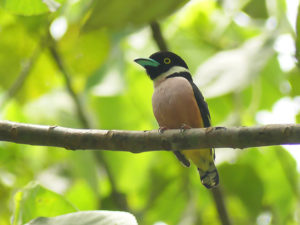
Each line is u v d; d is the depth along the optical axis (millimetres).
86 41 9359
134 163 11727
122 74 10773
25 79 10156
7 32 9695
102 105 11633
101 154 11148
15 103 11789
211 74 8180
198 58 11555
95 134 6645
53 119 11422
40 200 6566
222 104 10953
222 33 11695
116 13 5027
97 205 10844
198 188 11602
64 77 10500
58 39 8883
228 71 8125
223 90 7871
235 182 11117
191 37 11758
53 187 11297
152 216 11609
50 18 8070
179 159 9875
